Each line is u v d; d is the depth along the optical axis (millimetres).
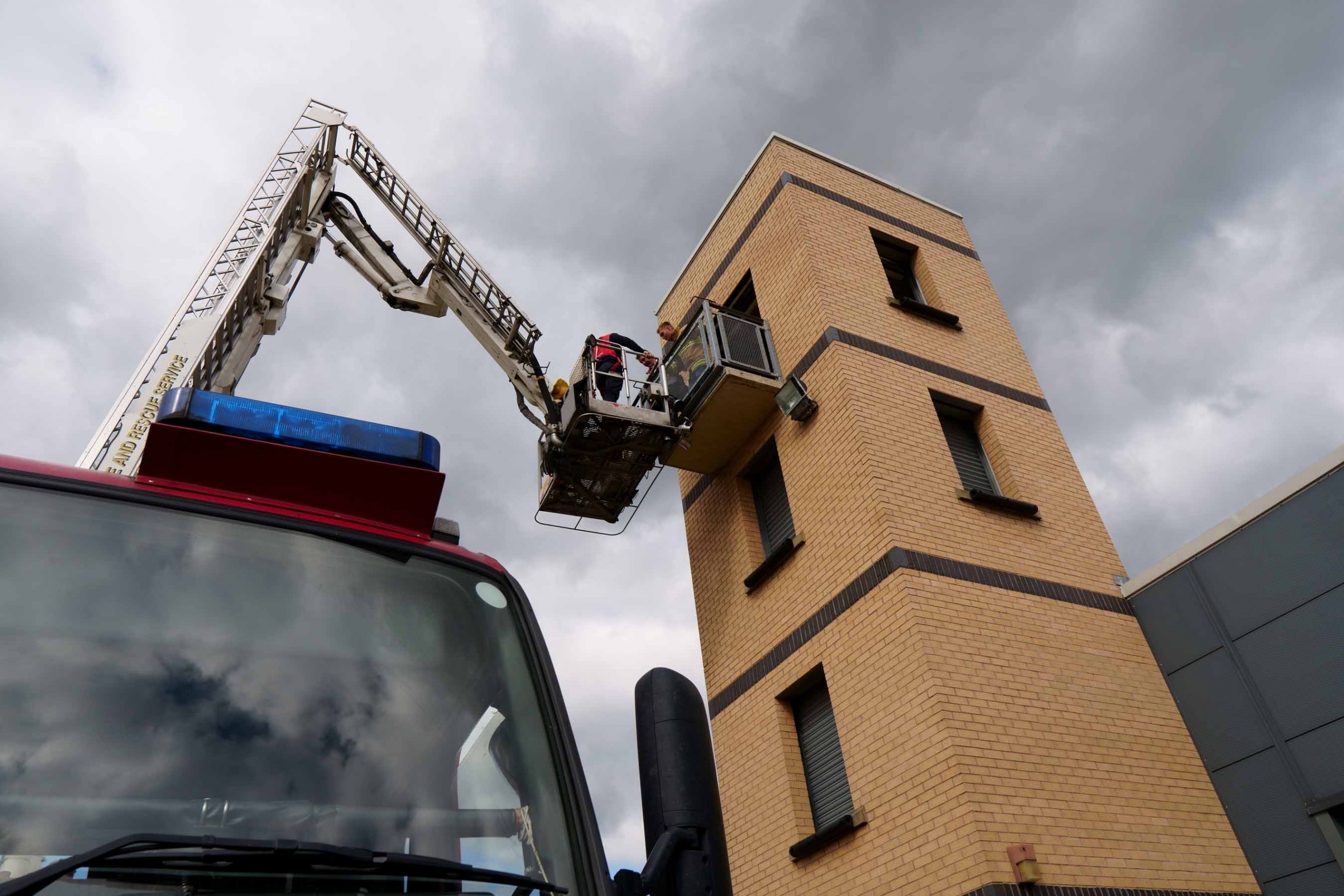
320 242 11812
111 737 2061
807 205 13250
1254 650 9266
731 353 11938
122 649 2244
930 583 9297
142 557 2480
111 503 2576
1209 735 9391
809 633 10273
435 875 2107
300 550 2754
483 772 2473
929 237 14383
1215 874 8430
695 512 13328
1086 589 10367
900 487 10102
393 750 2379
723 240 14859
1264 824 8711
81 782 1954
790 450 11562
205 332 8203
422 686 2586
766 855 9891
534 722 2701
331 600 2662
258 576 2609
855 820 8719
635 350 12094
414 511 3045
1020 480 11250
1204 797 9023
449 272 14023
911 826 8242
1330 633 8703
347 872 2012
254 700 2295
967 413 11953
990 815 7770
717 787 2393
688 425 11734
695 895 2174
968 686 8617
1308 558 9047
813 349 11711
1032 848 7543
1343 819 8281
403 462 3080
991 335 13242
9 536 2348
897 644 9031
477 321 13883
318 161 12469
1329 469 9008
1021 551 10289
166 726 2135
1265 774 8828
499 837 2340
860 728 9156
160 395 7617
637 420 11328
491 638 2863
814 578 10477
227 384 8711
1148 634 10273
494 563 3139
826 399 11219
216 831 2008
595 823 2523
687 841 2252
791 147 14125
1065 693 9133
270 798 2119
